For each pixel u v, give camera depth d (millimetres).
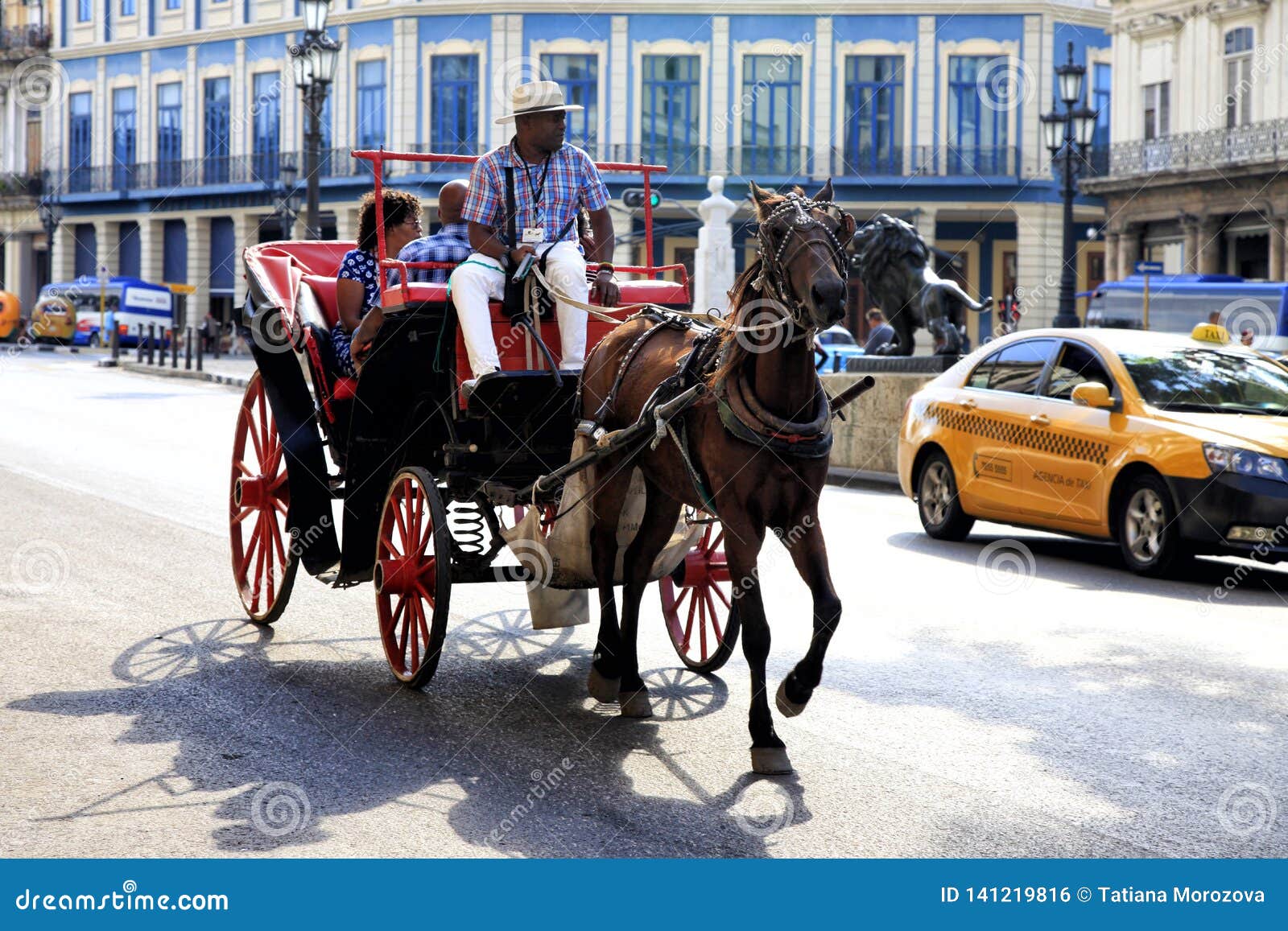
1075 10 43688
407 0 45219
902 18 43594
